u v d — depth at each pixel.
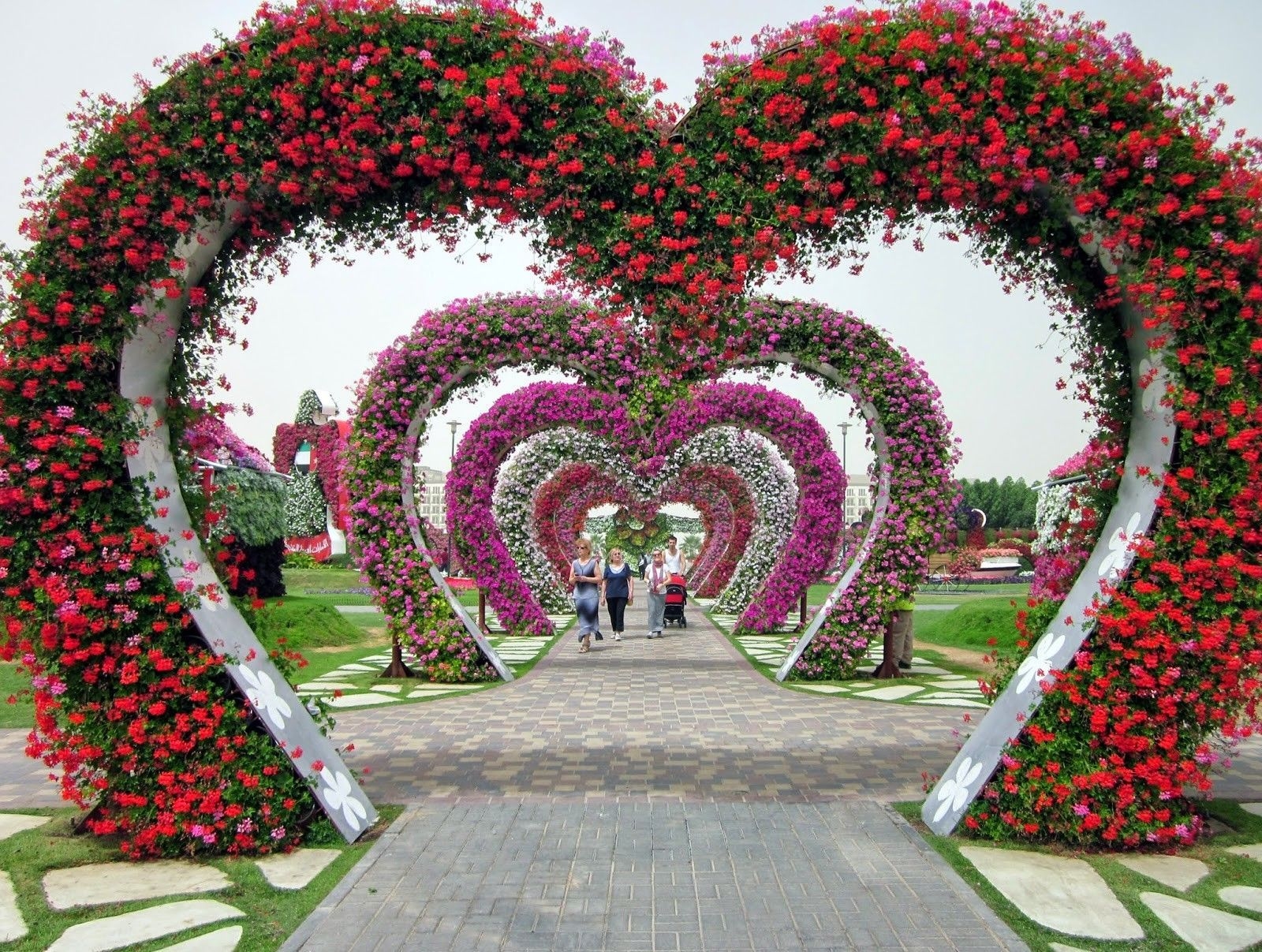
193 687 4.45
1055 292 4.99
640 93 4.80
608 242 4.73
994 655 5.55
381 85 4.48
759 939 3.53
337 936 3.54
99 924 3.66
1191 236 4.39
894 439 9.53
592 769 6.13
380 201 4.86
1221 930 3.62
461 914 3.76
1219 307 4.41
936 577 32.06
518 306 9.48
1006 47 4.42
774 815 5.09
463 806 5.26
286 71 4.46
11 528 4.28
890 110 4.45
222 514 5.09
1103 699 4.51
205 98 4.44
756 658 12.11
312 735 4.89
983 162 4.45
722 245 4.76
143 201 4.39
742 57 4.76
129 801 4.30
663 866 4.30
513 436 14.09
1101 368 4.98
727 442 18.36
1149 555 4.46
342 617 14.72
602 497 22.92
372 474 9.66
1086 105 4.40
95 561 4.31
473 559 14.75
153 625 4.38
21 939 3.52
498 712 8.20
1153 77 4.44
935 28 4.47
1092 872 4.23
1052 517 12.85
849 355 9.24
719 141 4.75
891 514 9.83
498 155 4.66
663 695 9.16
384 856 4.44
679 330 4.88
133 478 4.45
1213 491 4.37
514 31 4.62
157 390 4.64
